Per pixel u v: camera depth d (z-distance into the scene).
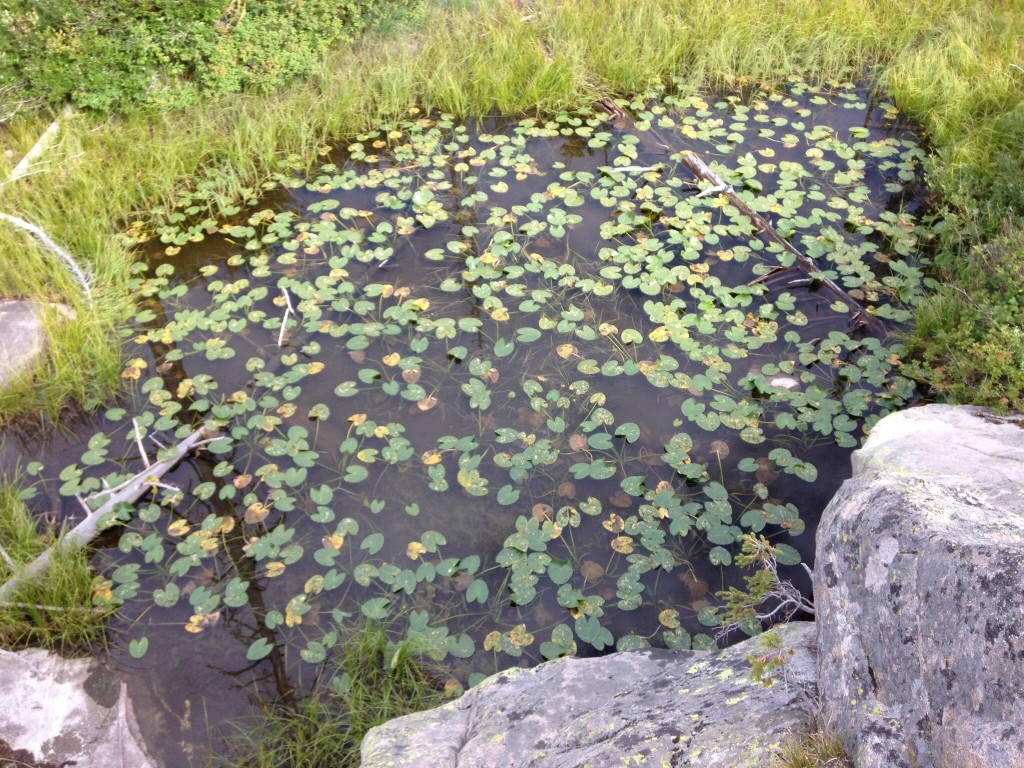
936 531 1.97
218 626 3.51
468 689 3.21
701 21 7.78
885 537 2.12
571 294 5.14
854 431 4.27
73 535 3.67
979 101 6.59
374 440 4.25
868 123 6.95
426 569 3.64
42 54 6.10
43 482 4.08
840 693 2.09
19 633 3.44
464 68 7.25
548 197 5.97
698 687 2.49
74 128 6.09
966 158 5.95
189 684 3.30
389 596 3.60
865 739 1.88
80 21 6.18
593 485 4.04
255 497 3.96
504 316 4.94
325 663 3.38
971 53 7.06
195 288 5.26
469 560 3.70
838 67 7.61
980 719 1.65
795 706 2.21
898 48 7.57
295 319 4.98
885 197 6.02
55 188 5.62
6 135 6.11
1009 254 4.54
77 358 4.57
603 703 2.68
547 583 3.67
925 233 5.49
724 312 4.90
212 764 3.05
